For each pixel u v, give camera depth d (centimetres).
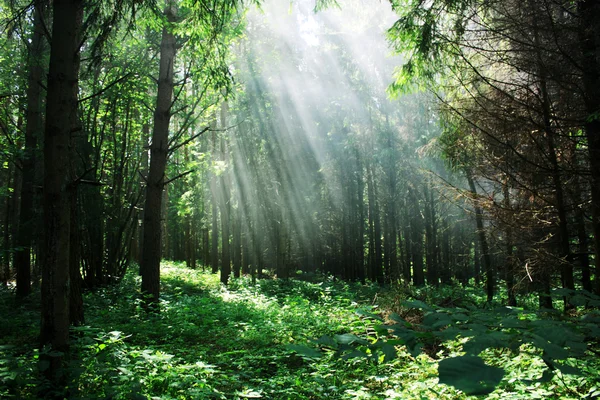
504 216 779
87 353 542
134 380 455
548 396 427
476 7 624
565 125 622
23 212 1296
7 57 1242
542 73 608
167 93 1098
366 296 1551
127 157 1770
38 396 406
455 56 663
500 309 184
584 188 691
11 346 460
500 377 98
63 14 440
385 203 2359
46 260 426
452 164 923
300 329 844
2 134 1588
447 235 2359
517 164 724
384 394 510
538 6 595
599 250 599
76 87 483
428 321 165
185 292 1473
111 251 1664
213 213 2602
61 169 431
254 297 1362
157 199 1077
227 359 652
